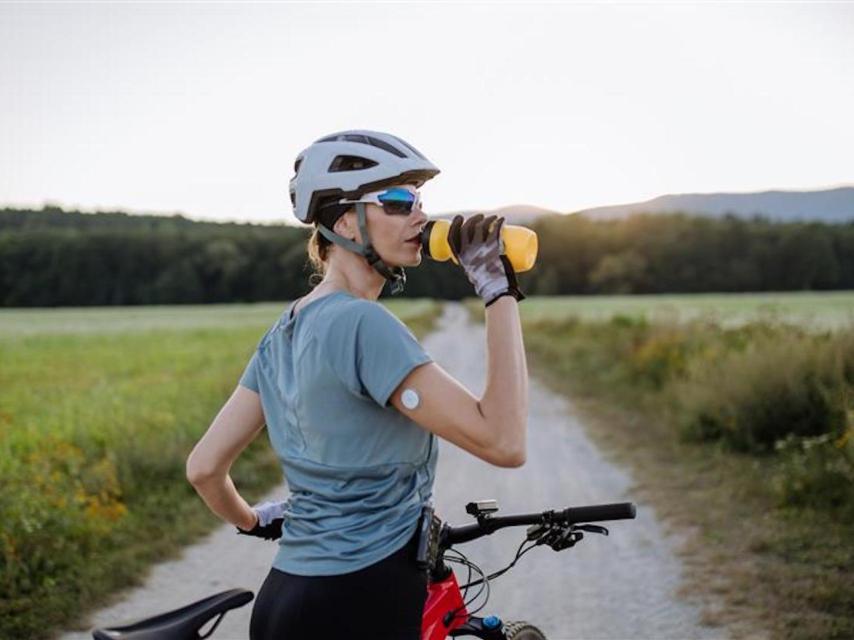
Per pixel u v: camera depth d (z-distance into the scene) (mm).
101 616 5328
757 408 9719
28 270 84688
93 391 14750
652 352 15594
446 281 106938
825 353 9953
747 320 17172
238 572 6184
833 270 83312
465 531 2547
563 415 13570
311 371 2049
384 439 2049
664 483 8586
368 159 2119
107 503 7191
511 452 1967
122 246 86125
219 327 41000
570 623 5145
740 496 7680
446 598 2582
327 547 2055
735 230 88812
